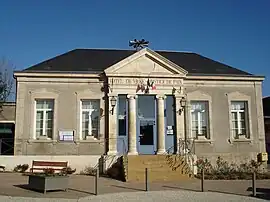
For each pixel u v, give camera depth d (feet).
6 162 66.44
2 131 92.58
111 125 69.05
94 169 66.08
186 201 37.63
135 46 77.41
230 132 73.15
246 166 71.05
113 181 56.03
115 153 67.92
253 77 75.05
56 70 70.90
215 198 39.81
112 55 81.05
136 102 70.74
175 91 71.46
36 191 44.62
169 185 51.78
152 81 70.79
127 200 38.34
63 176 45.73
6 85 108.37
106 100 70.79
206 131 72.95
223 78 73.97
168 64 71.10
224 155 71.97
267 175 62.54
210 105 73.31
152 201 37.65
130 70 70.38
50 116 70.33
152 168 60.39
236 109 75.15
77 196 41.34
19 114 68.90
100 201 37.78
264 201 37.93
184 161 62.80
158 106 70.59
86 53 81.41
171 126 71.26
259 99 75.20
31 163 66.74
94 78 71.46
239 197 40.65
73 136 69.41
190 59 82.33
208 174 64.03
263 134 74.18
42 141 68.59
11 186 48.52
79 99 70.69
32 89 69.97
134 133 69.10
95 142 69.56
